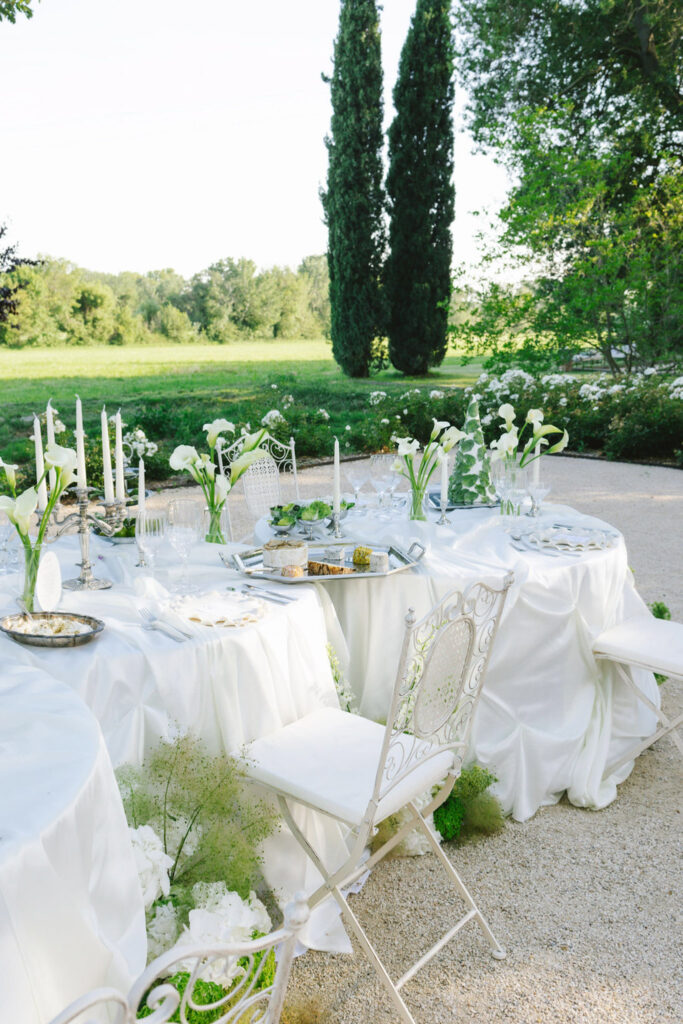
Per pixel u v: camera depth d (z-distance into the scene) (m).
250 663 2.30
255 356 29.61
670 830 2.81
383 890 2.47
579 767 3.01
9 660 1.96
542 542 3.32
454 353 30.03
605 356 16.88
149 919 1.78
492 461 3.67
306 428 12.20
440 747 2.19
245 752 2.21
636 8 17.56
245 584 2.81
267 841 2.25
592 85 19.31
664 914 2.36
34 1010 1.17
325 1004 2.01
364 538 3.33
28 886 1.19
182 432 13.22
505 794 2.88
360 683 3.05
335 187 22.14
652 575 5.92
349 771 2.13
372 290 22.55
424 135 21.20
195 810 2.03
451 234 22.11
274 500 4.91
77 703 1.69
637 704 3.30
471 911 2.19
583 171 16.36
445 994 2.05
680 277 16.19
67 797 1.33
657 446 11.55
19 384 21.03
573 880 2.53
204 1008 0.94
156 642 2.18
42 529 2.26
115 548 3.17
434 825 2.67
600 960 2.17
